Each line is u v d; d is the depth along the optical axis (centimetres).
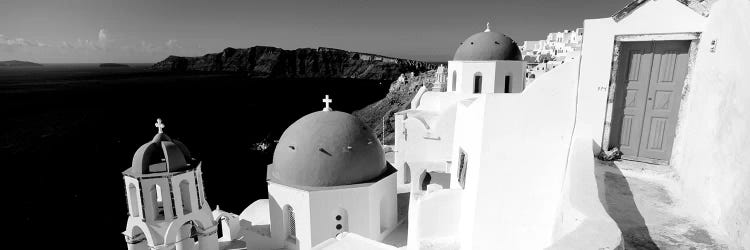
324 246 1083
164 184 1402
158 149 1476
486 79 2214
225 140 6844
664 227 488
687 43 612
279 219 1479
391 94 10888
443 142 2002
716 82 501
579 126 702
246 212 1856
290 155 1431
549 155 725
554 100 719
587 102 689
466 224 890
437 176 1795
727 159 447
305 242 1414
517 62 2259
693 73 600
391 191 1554
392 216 1581
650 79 650
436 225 977
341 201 1392
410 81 11044
